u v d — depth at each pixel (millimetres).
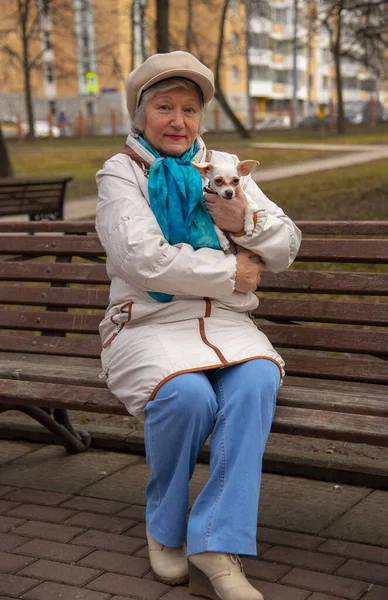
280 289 3361
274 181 14664
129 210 2887
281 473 3607
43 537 3066
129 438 3889
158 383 2693
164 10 16109
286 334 3307
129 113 3156
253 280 2861
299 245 3125
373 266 6680
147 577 2762
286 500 3342
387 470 3395
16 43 43562
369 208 10109
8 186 9977
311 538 3004
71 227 3791
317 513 3213
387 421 2627
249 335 2895
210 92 3078
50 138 36562
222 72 57438
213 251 2855
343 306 3244
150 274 2777
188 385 2662
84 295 3709
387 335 3148
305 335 3277
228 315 2930
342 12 14820
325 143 26891
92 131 45375
